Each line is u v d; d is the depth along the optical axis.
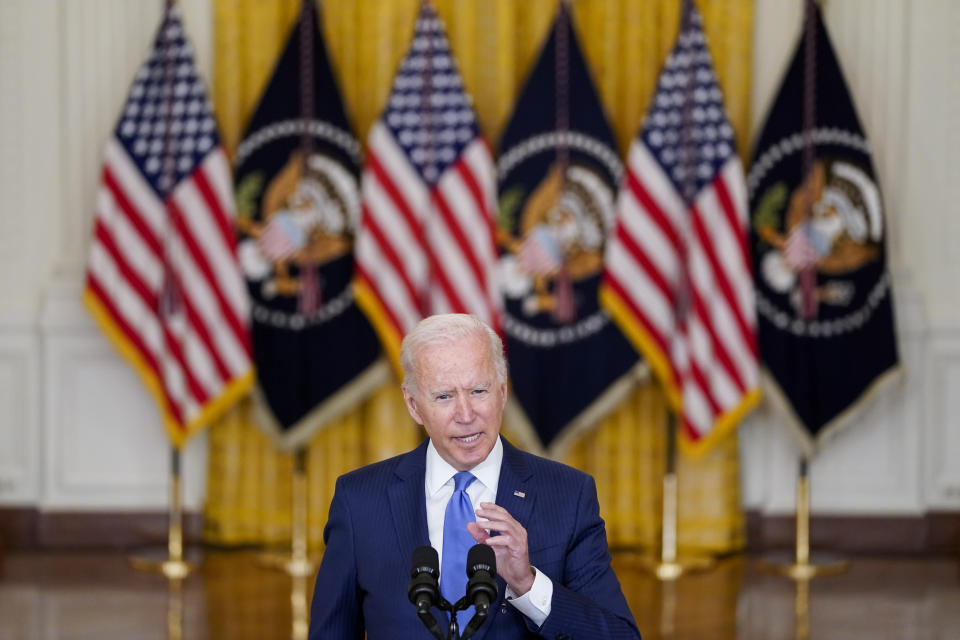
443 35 23.17
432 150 23.09
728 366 22.72
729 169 22.78
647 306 22.95
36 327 24.86
